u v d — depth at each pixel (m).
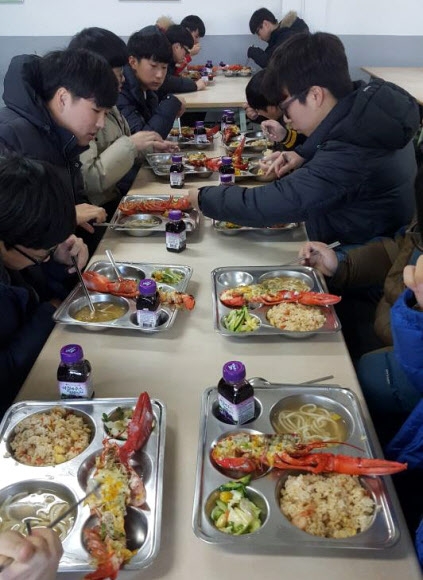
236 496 0.87
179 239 1.78
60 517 0.80
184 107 3.57
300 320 1.37
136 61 3.20
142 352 1.29
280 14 5.73
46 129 1.85
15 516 0.88
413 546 0.82
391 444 1.15
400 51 5.75
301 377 1.19
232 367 1.01
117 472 0.90
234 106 4.02
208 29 5.82
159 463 0.93
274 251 1.81
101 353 1.29
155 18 5.72
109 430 1.02
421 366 1.12
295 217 1.79
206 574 0.77
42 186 1.09
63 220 1.13
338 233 2.05
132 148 2.57
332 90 1.80
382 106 1.76
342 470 0.90
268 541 0.79
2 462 0.96
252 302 1.45
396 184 1.92
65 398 1.11
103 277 1.53
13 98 1.82
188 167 2.66
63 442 0.99
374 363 1.44
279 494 0.89
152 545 0.79
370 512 0.85
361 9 5.58
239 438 0.96
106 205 2.78
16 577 0.67
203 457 0.96
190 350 1.29
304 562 0.79
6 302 1.30
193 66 5.70
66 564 0.77
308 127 1.92
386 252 1.88
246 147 2.99
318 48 1.77
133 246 1.87
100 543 0.79
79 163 2.17
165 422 1.02
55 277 1.84
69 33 5.75
